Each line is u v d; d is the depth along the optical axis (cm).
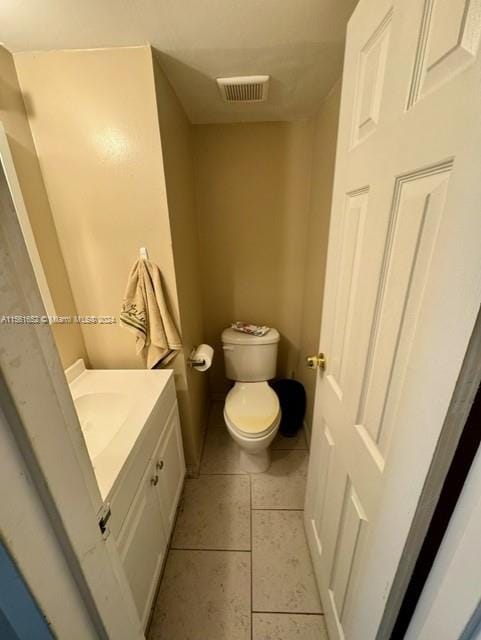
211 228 193
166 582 119
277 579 120
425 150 44
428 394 44
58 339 125
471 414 45
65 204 119
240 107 150
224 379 231
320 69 115
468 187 35
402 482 51
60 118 108
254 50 103
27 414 33
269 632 104
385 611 59
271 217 190
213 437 199
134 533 90
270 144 175
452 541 44
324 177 147
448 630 45
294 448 189
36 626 39
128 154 112
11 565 34
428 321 43
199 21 88
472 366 37
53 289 122
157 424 114
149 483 103
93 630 48
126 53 100
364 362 67
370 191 63
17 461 33
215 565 125
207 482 165
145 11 83
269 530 139
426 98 43
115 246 125
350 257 76
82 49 100
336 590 91
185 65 111
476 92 33
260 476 168
